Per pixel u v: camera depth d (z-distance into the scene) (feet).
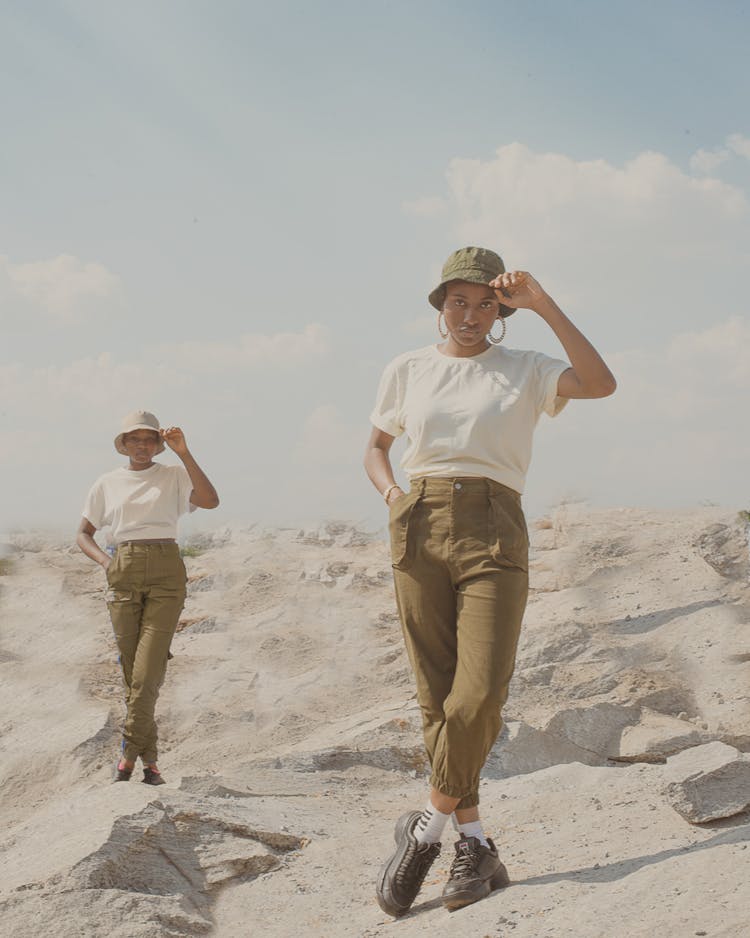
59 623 34.32
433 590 11.95
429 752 11.93
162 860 13.69
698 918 10.08
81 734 23.04
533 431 12.14
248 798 17.08
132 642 19.04
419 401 12.10
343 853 14.60
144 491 19.21
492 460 11.77
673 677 24.16
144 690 18.65
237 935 12.26
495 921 11.04
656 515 38.63
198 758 22.08
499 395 11.85
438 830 12.00
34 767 22.04
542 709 23.02
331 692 26.25
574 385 11.64
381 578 39.47
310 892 13.34
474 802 12.07
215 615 34.42
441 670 12.05
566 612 28.30
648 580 30.68
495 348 12.33
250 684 27.14
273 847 14.79
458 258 11.97
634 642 25.89
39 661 29.78
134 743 18.58
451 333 12.17
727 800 13.84
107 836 13.56
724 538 33.76
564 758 20.68
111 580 19.13
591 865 12.60
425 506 11.89
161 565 18.99
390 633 31.40
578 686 23.71
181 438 19.27
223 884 13.62
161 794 15.11
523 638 26.13
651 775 16.70
